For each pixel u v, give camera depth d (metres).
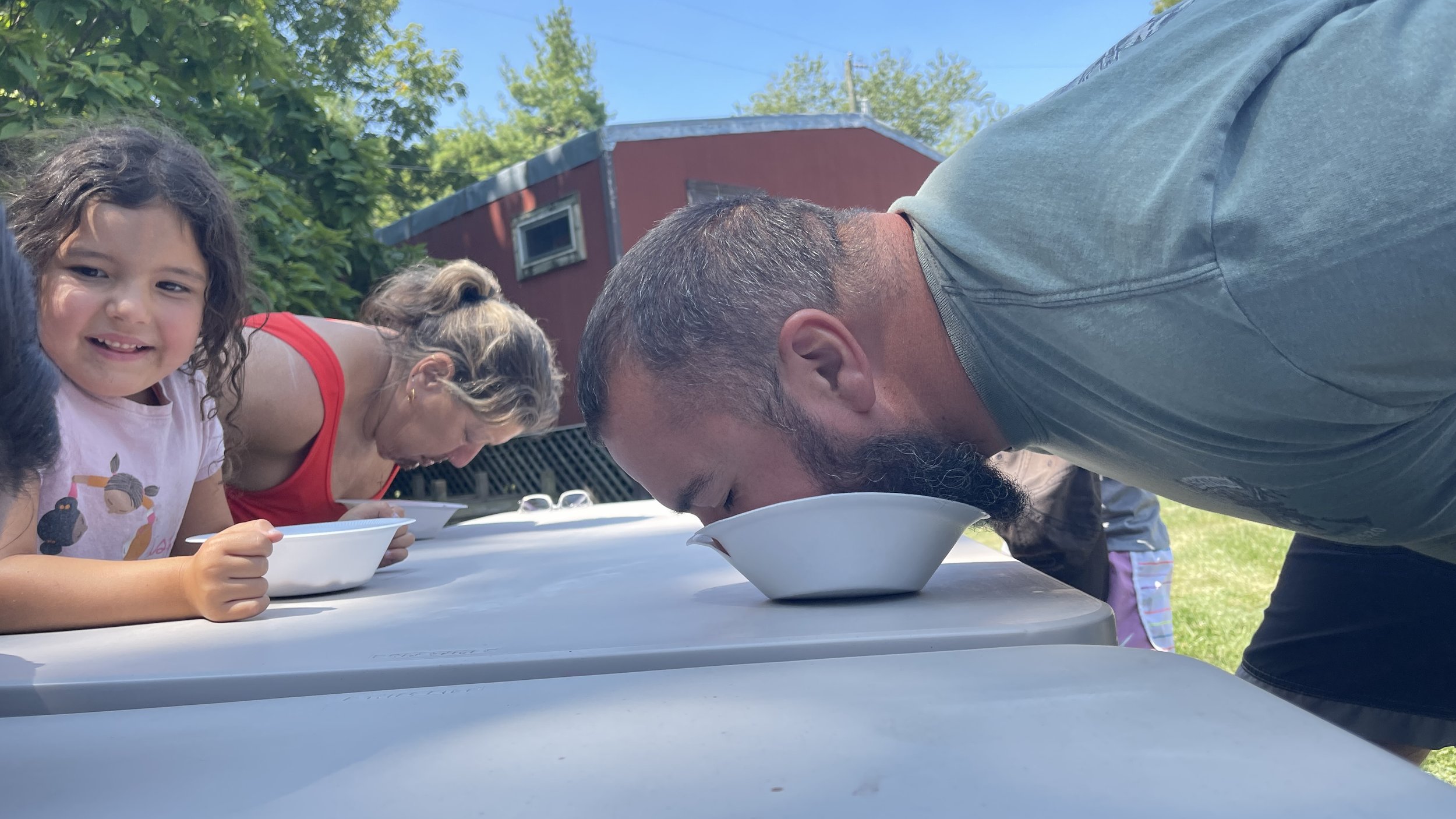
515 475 8.23
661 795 0.41
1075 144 0.87
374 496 2.39
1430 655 1.34
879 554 0.84
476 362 2.17
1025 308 0.85
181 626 0.95
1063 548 1.72
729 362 0.90
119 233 1.30
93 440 1.35
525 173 8.14
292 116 5.57
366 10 13.10
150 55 4.84
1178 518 6.96
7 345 0.55
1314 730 0.45
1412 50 0.74
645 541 1.54
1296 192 0.73
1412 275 0.69
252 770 0.48
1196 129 0.79
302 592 1.11
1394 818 0.35
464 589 1.12
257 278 4.16
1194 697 0.51
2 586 0.97
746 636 0.71
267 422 1.83
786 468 0.92
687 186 7.84
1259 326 0.73
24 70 3.83
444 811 0.41
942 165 1.00
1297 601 1.48
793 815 0.38
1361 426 0.77
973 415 0.95
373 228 6.21
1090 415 0.88
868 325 0.92
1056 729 0.46
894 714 0.50
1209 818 0.36
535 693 0.60
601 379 0.96
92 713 0.62
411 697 0.61
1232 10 0.88
